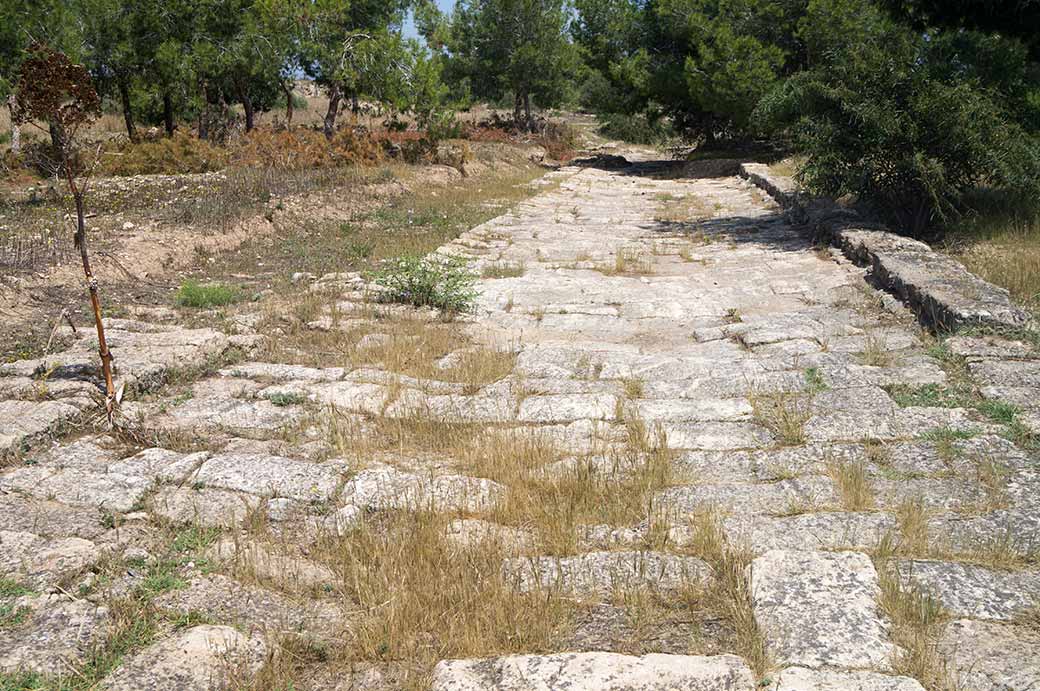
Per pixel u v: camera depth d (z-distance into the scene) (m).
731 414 5.62
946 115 10.82
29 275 8.73
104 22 20.97
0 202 12.92
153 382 6.13
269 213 12.82
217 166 17.17
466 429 5.43
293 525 4.20
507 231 14.04
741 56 23.45
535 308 8.84
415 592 3.53
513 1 32.72
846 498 4.30
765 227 14.02
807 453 4.94
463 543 3.95
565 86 34.88
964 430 5.10
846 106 11.39
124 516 4.21
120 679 3.00
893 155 11.30
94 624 3.30
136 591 3.55
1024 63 13.70
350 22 28.14
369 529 4.12
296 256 11.33
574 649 3.26
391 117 25.39
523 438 5.13
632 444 5.12
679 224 14.99
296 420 5.56
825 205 13.13
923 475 4.59
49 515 4.20
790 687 2.95
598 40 29.89
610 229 14.54
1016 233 10.29
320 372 6.55
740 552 3.85
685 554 3.91
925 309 7.62
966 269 8.64
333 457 5.01
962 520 4.10
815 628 3.27
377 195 16.03
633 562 3.80
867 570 3.62
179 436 5.23
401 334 7.54
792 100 12.74
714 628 3.36
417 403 5.89
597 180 23.09
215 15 21.88
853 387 5.98
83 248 5.34
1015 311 6.96
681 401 5.92
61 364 6.14
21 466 4.78
